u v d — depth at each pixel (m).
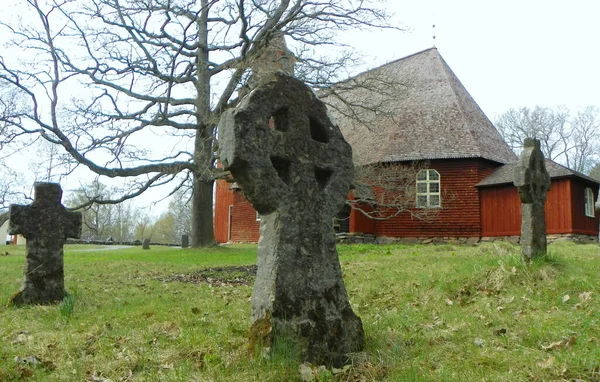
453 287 8.30
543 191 9.80
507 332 5.69
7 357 4.90
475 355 4.84
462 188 27.00
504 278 8.30
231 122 4.79
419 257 13.95
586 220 26.02
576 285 7.71
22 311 7.68
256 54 23.50
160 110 23.11
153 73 23.83
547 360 4.57
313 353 4.63
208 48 26.33
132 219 94.00
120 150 22.41
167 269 15.09
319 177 5.34
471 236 26.53
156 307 7.81
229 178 23.58
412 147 27.70
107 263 17.20
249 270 14.59
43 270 8.54
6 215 24.27
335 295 4.98
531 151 9.62
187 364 4.52
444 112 29.19
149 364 4.66
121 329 6.22
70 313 7.32
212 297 8.98
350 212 28.98
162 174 24.77
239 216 37.59
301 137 5.12
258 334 4.58
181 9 22.70
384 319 6.43
